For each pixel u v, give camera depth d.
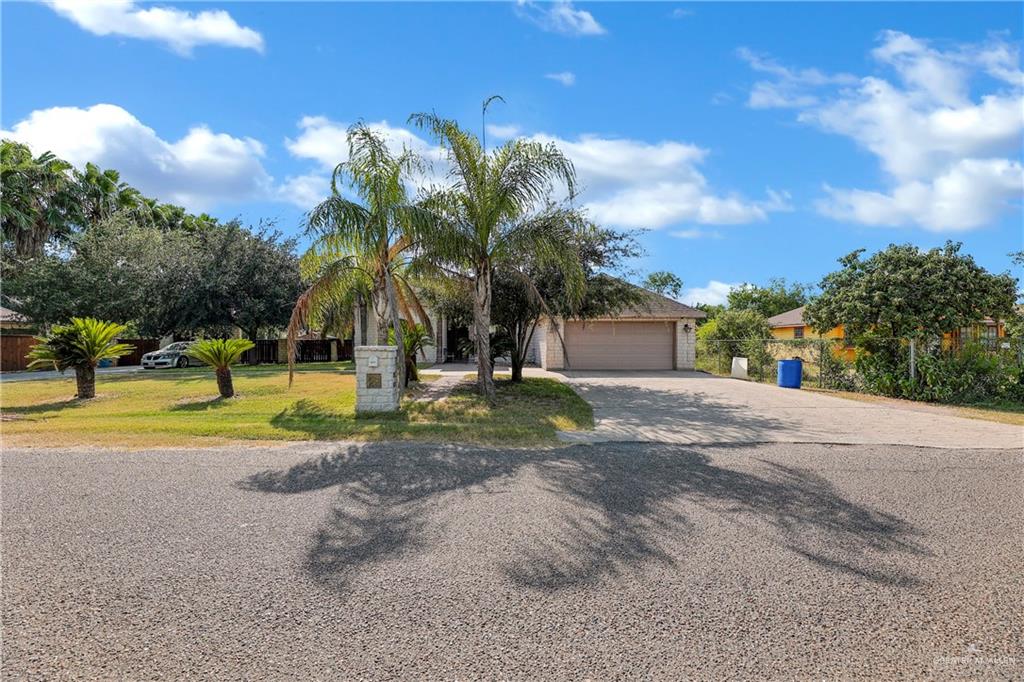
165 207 37.03
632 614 2.79
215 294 25.25
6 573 3.24
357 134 10.32
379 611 2.82
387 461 6.09
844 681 2.27
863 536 3.88
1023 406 11.52
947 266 13.41
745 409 10.62
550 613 2.80
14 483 5.16
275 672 2.31
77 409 10.93
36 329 24.75
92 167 29.88
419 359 24.94
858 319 13.94
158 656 2.42
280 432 7.68
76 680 2.24
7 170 25.39
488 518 4.23
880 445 7.10
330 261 11.40
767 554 3.55
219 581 3.15
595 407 10.75
